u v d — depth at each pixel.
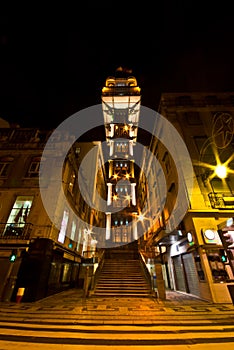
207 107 15.73
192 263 11.38
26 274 9.48
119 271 13.77
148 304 8.55
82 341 4.56
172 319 6.30
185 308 7.83
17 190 12.37
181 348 4.18
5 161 13.88
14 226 11.11
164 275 16.69
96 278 11.68
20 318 6.34
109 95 28.81
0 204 11.90
